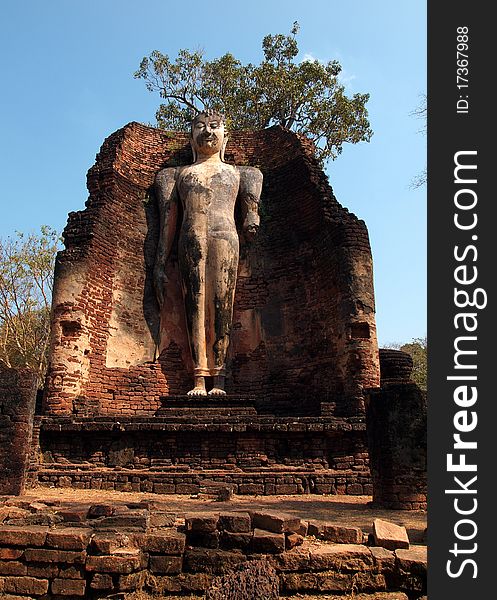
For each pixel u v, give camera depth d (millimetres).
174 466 11672
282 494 11148
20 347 23891
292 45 23641
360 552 5348
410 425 9383
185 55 24062
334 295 14531
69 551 5219
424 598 5141
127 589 5129
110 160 16547
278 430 11797
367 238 14391
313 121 23375
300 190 16609
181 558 5414
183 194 16625
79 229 15188
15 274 23781
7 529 5383
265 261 16891
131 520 5691
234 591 4816
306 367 15273
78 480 11445
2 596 5152
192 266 15852
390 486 9188
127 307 16109
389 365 16109
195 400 14555
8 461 9961
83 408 13617
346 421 11984
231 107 23484
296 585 5191
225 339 15625
